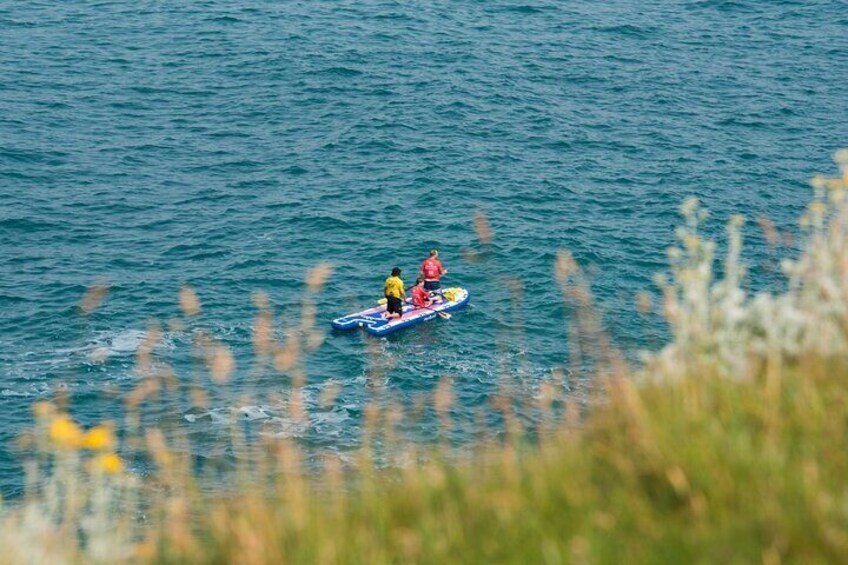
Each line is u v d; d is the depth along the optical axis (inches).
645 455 909.2
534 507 898.1
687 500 850.1
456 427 3090.6
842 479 840.3
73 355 4635.8
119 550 968.9
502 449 1064.2
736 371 1028.5
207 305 5211.6
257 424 3853.3
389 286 5024.6
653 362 1085.8
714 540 786.2
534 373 4431.6
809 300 1102.4
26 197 6638.8
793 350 1063.6
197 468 3427.7
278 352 1245.7
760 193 6919.3
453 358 4672.7
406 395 4306.1
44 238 6058.1
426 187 6879.9
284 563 882.1
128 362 4566.9
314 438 3806.6
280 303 5275.6
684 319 1105.4
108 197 6707.7
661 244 5994.1
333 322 4997.5
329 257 5871.1
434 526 889.5
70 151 7470.5
